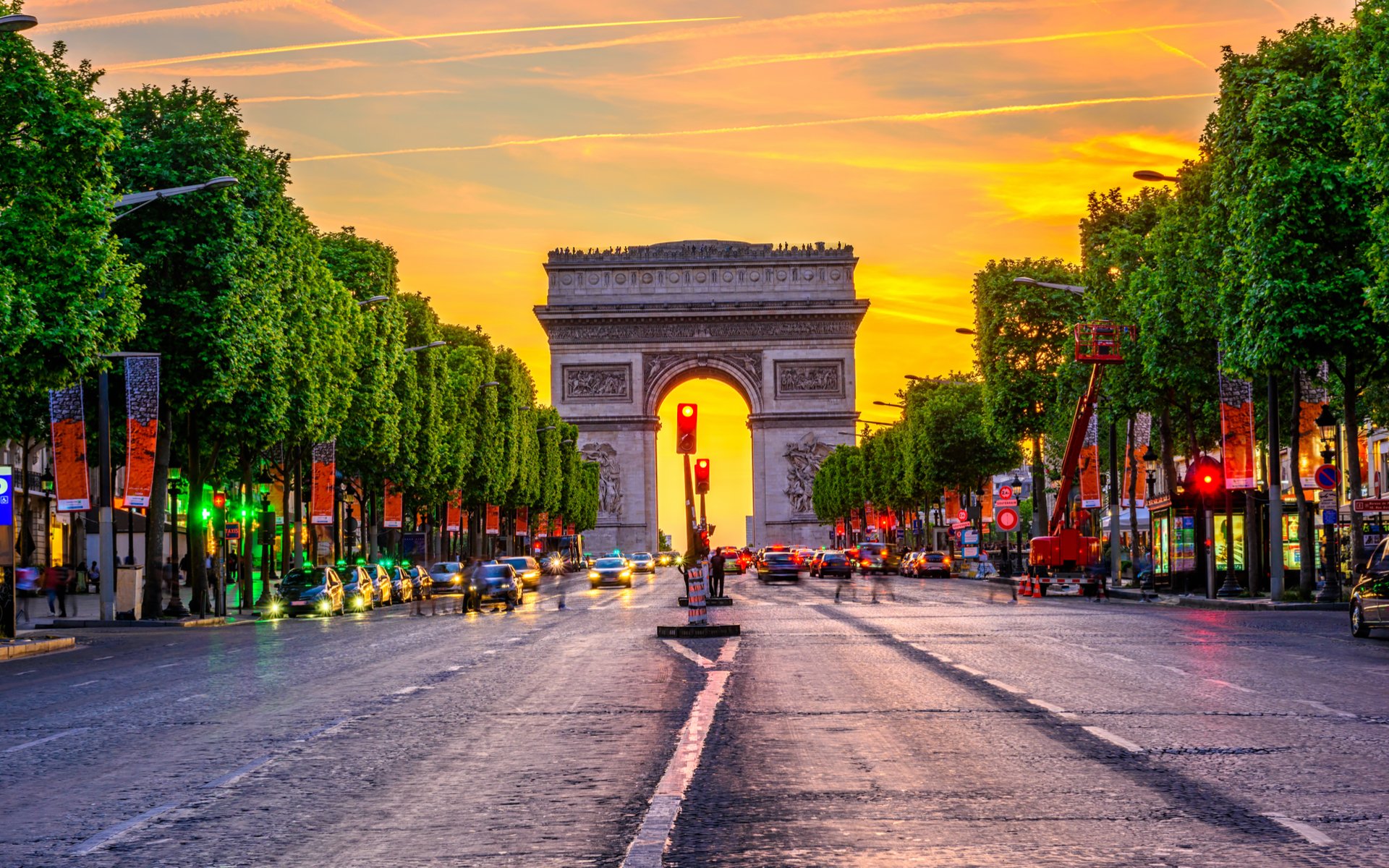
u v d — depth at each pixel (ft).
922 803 50.24
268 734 74.74
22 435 249.75
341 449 309.83
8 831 49.24
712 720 75.66
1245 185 197.77
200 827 48.98
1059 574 272.10
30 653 163.94
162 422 234.99
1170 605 231.50
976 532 474.08
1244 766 57.88
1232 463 208.85
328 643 161.89
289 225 246.27
